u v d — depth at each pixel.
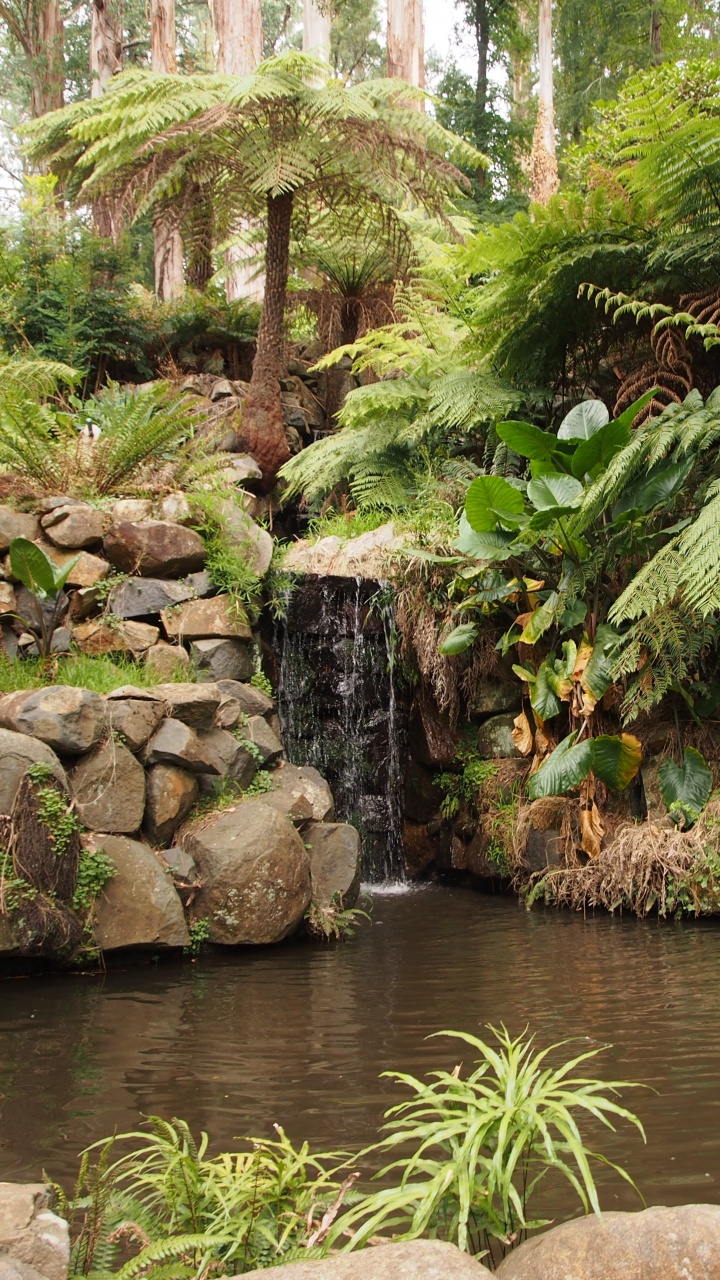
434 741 8.44
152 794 6.04
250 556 8.05
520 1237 2.10
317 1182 2.10
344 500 10.59
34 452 7.68
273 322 10.62
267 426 10.52
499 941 5.91
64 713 5.71
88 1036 4.16
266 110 9.94
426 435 10.46
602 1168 2.75
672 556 6.50
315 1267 1.63
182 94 10.24
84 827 5.66
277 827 6.09
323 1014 4.42
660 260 8.43
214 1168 2.11
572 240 8.75
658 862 6.57
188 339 12.77
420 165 10.22
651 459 6.81
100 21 20.80
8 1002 4.80
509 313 9.22
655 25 21.23
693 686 7.07
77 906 5.45
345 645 8.48
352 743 8.49
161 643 7.22
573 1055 3.70
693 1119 3.05
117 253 12.66
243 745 6.59
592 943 5.76
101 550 7.51
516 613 7.93
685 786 6.76
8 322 11.50
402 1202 1.86
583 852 7.15
